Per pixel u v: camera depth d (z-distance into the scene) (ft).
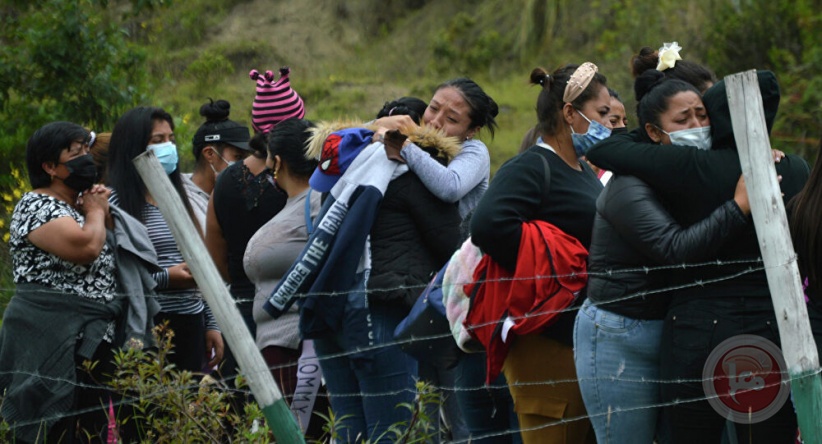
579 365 27.68
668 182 25.80
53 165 32.78
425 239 33.12
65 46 69.51
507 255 28.48
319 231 32.07
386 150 32.71
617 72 95.55
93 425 33.86
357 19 144.66
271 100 45.44
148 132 37.58
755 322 25.22
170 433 31.17
